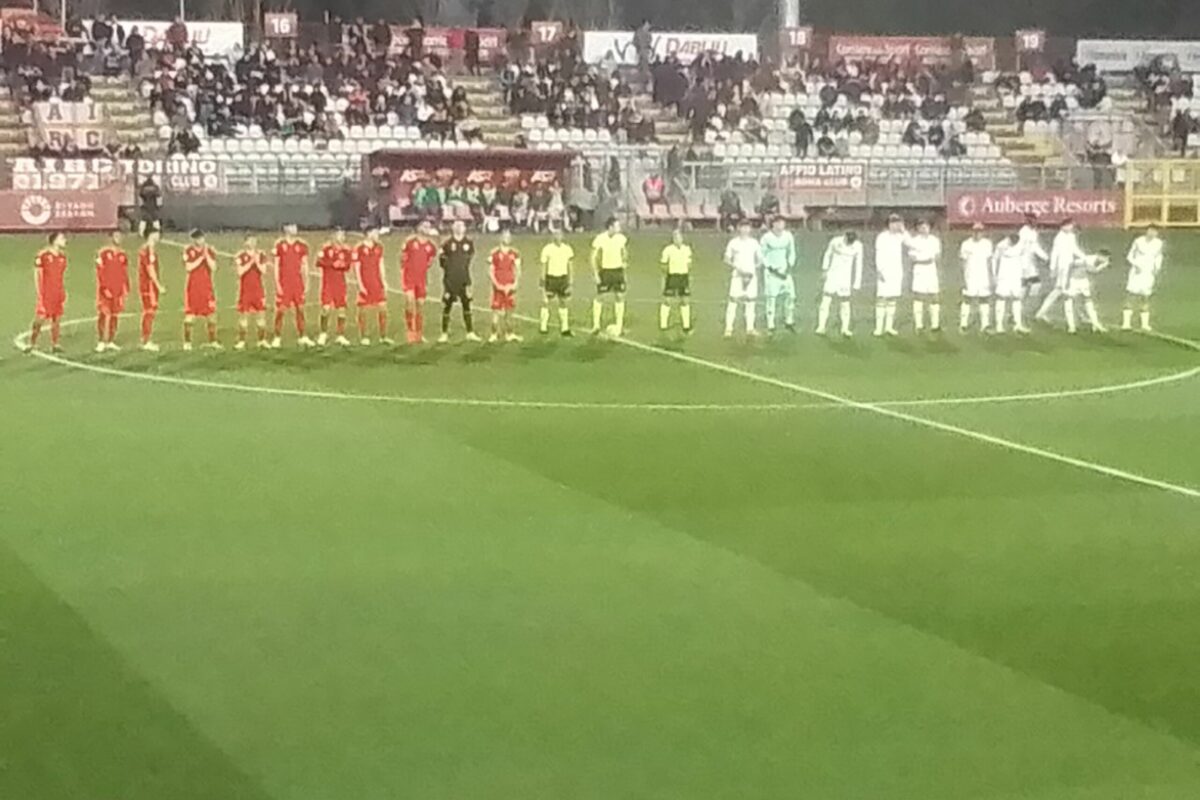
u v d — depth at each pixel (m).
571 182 51.16
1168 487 16.64
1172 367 25.41
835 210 52.50
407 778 9.05
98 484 16.17
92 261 38.97
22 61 51.75
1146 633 11.71
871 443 18.86
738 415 20.58
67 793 8.84
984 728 9.84
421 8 65.62
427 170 49.78
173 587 12.64
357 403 21.05
